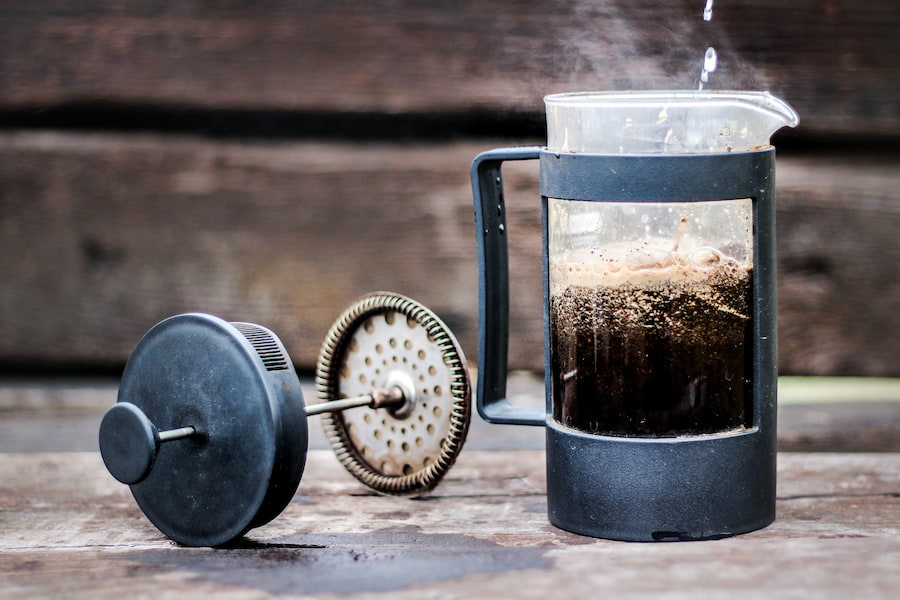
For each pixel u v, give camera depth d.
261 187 1.13
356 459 0.94
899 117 1.09
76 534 0.88
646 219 0.84
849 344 1.12
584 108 0.85
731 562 0.81
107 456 0.84
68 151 1.13
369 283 1.13
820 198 1.11
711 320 0.85
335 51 1.11
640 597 0.78
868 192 1.10
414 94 1.11
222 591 0.80
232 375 0.84
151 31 1.11
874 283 1.11
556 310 0.87
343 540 0.86
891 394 1.13
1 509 0.92
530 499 0.93
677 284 0.84
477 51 1.10
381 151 1.13
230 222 1.13
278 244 1.13
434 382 0.91
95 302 1.14
